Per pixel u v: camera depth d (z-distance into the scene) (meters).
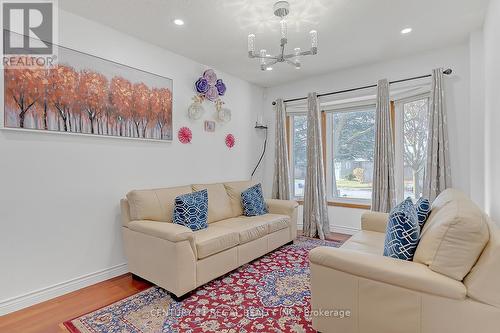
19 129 1.99
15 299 1.98
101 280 2.49
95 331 1.73
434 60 3.08
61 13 2.21
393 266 1.39
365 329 1.45
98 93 2.44
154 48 2.90
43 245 2.13
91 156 2.41
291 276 2.53
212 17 2.35
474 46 2.63
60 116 2.21
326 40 2.81
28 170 2.05
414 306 1.32
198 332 1.71
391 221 1.67
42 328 1.78
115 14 2.30
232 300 2.10
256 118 4.38
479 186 2.65
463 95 2.91
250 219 3.15
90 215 2.41
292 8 2.20
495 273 1.16
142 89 2.78
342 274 1.51
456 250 1.27
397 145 3.55
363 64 3.52
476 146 2.66
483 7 2.22
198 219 2.66
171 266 2.07
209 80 3.46
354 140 4.02
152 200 2.56
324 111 4.20
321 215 3.82
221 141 3.75
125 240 2.52
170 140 3.06
